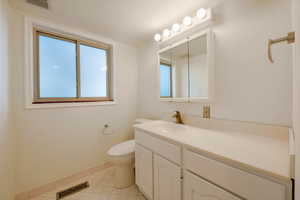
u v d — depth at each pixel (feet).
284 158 2.23
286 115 3.04
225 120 4.05
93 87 6.89
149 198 4.33
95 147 6.57
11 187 4.37
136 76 8.25
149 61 7.29
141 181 4.75
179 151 3.25
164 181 3.72
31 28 4.89
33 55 5.10
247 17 3.56
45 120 5.21
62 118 5.62
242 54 3.67
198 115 4.91
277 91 3.14
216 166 2.49
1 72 3.78
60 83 5.88
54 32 5.57
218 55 4.20
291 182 1.68
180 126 4.96
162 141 3.79
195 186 2.88
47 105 5.23
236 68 3.81
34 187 4.94
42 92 5.42
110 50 7.34
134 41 7.46
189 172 3.03
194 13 4.90
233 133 3.83
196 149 2.84
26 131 4.80
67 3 4.38
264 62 3.31
